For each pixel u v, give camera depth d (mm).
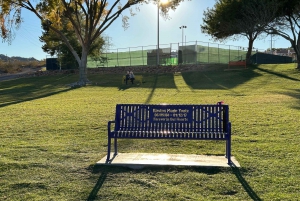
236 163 5773
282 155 6355
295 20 34000
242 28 35875
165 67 41406
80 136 8664
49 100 19766
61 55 50125
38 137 8609
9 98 22250
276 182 4949
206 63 41719
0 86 37281
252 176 5230
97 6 33250
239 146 7184
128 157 6352
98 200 4547
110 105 15727
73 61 49719
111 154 6688
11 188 4992
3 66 70938
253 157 6273
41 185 5070
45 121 11188
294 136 7980
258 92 20156
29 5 28781
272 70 33531
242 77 30969
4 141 8141
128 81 33062
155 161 5934
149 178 5246
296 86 23172
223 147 7266
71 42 48156
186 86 26547
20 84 37938
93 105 15969
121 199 4555
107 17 32094
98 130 9414
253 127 9258
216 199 4469
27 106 16516
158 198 4535
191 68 39781
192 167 5586
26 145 7590
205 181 5059
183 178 5188
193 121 6324
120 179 5234
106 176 5371
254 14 34062
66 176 5418
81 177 5371
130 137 6188
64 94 23750
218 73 35094
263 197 4469
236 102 15211
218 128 6246
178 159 6152
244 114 11492
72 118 11703
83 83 31359
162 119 6422
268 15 33375
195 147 7301
